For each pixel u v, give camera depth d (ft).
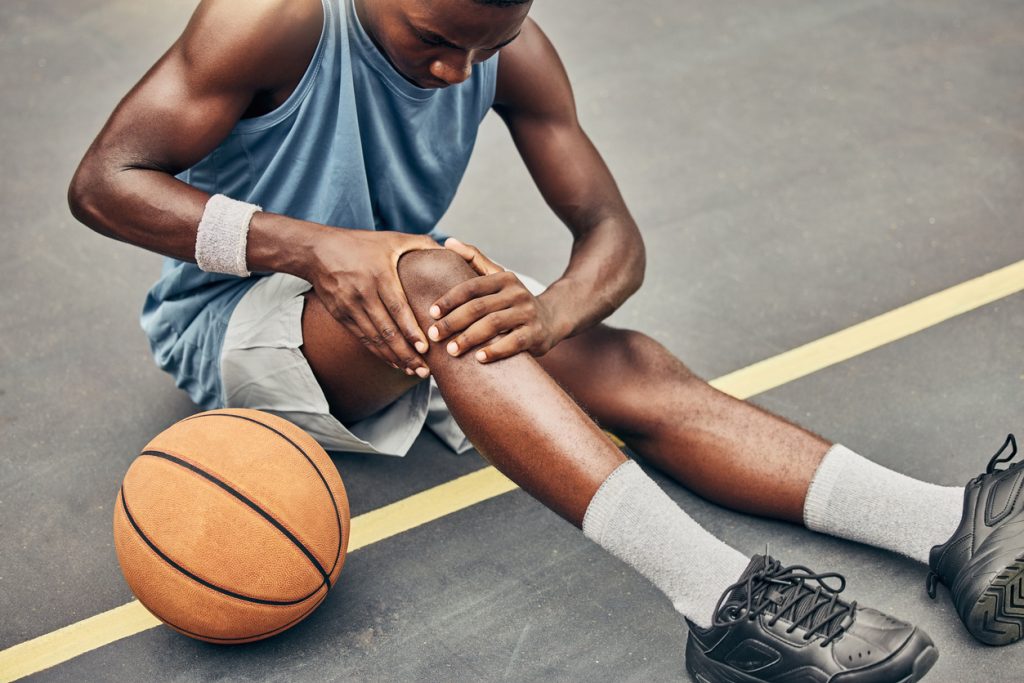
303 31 7.07
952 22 17.63
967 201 13.02
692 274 11.84
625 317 11.13
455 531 8.50
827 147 14.29
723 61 16.60
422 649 7.43
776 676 6.48
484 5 6.26
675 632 7.52
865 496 7.68
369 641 7.50
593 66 16.49
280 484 6.84
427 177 8.16
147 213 7.22
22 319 11.07
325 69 7.27
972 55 16.53
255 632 7.00
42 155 13.93
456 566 8.16
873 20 17.79
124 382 10.20
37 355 10.56
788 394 9.98
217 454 6.81
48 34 16.97
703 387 8.36
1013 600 6.82
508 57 8.10
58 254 12.14
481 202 13.25
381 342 7.00
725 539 8.21
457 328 6.66
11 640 7.59
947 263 11.89
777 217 12.84
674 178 13.69
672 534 6.50
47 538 8.47
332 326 7.56
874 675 6.21
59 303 11.33
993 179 13.44
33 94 15.31
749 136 14.60
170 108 7.14
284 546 6.79
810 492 7.86
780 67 16.38
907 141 14.34
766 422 8.16
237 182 7.84
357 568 8.14
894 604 7.61
